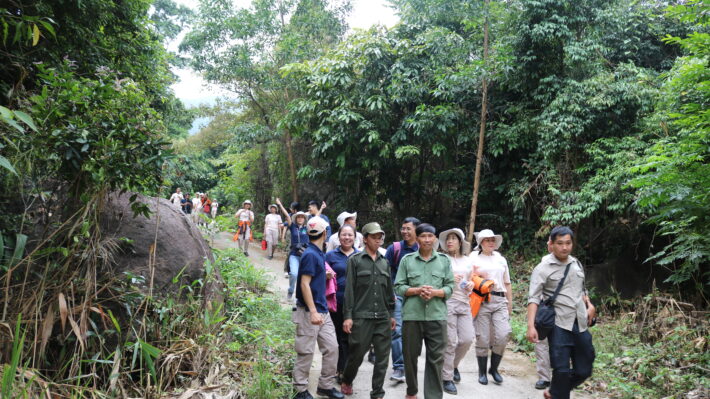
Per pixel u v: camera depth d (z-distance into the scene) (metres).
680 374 5.69
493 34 12.39
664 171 6.66
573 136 10.48
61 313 3.53
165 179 4.69
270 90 18.50
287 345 5.86
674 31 11.46
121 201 5.27
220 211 22.95
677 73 7.45
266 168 21.03
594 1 10.84
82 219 4.00
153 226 5.27
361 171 14.68
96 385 3.94
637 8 11.80
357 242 6.64
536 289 4.24
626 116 10.26
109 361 3.78
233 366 4.82
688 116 6.85
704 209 6.83
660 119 9.04
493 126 12.48
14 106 4.32
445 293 4.43
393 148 13.48
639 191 7.46
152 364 3.90
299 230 8.42
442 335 4.43
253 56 18.06
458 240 5.55
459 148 13.55
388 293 4.77
